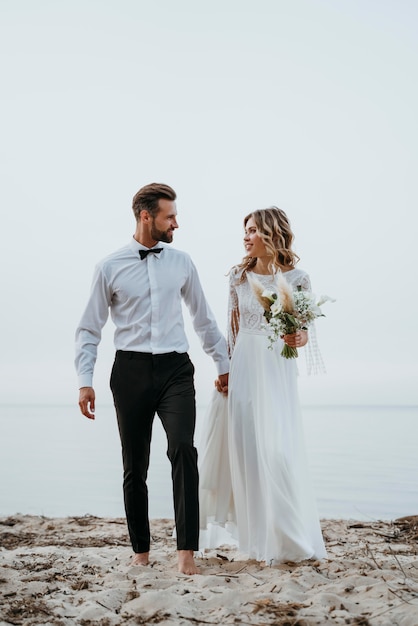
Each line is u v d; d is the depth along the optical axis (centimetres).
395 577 333
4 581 340
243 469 410
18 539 512
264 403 406
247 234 431
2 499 823
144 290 390
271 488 387
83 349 398
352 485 868
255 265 438
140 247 399
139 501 392
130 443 388
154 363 386
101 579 356
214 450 425
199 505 411
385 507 730
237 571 380
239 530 411
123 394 388
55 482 954
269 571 369
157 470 1073
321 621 273
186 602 304
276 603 300
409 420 2491
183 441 375
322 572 359
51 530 554
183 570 369
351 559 395
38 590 330
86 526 572
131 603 308
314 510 408
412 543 468
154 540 499
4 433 1931
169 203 392
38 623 278
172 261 401
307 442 1488
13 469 1082
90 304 398
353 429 1942
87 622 283
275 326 398
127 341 392
